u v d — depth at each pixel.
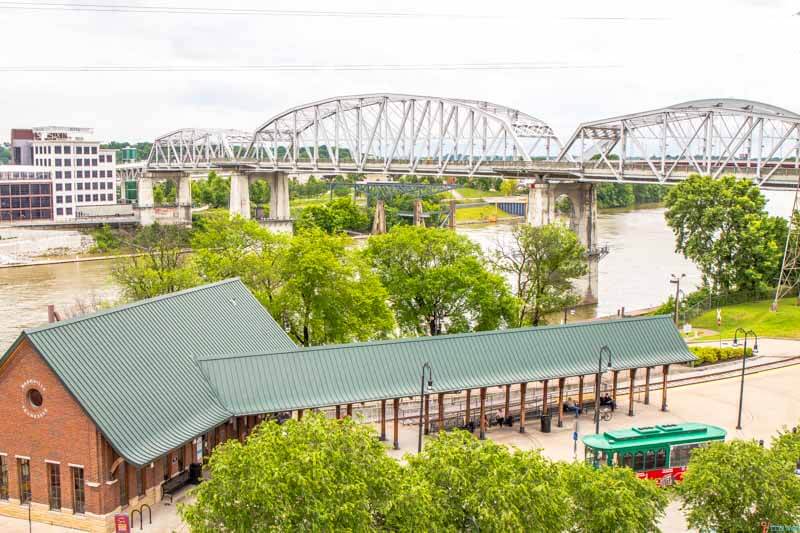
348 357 59.06
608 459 52.88
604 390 73.44
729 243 114.12
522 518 36.53
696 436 55.00
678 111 139.00
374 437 41.75
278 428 37.38
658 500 40.75
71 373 46.78
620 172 148.12
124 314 54.19
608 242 193.25
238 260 86.00
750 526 41.12
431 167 181.62
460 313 88.00
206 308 62.44
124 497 48.06
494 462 37.75
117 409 47.56
